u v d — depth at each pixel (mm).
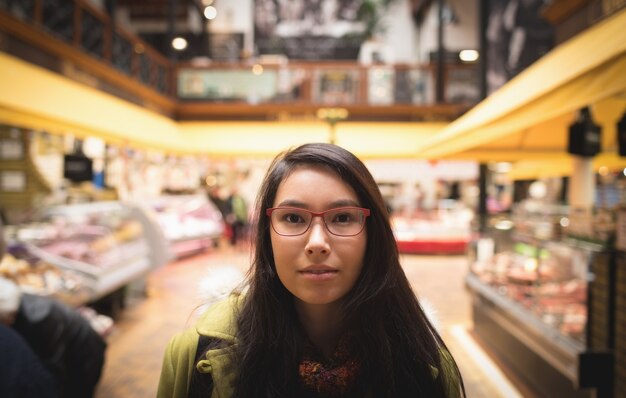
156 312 5969
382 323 1064
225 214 12508
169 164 12023
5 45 6555
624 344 3039
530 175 7949
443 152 5141
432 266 9641
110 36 10047
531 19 16969
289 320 1072
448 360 1161
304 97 14414
